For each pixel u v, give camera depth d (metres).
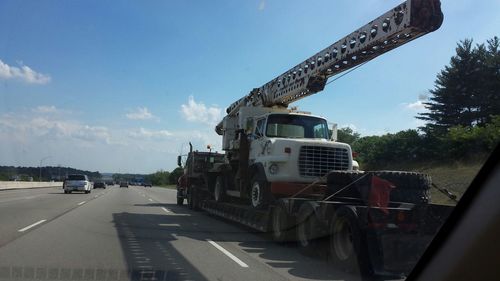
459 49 45.69
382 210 8.81
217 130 22.92
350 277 8.66
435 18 10.32
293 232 11.66
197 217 20.34
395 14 10.80
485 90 44.50
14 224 15.57
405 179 9.69
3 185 51.72
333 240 9.70
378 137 41.38
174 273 8.65
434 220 8.82
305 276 8.68
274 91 16.53
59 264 9.07
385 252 8.64
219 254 10.79
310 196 13.08
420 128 44.88
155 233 14.18
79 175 44.72
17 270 8.46
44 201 28.38
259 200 13.84
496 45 45.62
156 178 141.38
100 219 17.89
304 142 13.40
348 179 10.62
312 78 14.12
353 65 12.98
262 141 14.55
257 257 10.52
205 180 21.61
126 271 8.67
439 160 31.66
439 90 45.78
